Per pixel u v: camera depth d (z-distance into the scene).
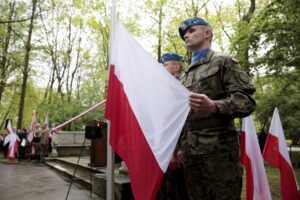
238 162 2.49
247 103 2.31
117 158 8.05
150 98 2.64
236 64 2.48
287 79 8.65
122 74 2.85
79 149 16.97
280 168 4.40
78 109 20.98
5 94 32.12
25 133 18.95
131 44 2.90
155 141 2.50
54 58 25.88
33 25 21.23
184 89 2.53
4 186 8.73
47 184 9.07
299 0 6.38
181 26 2.83
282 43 6.99
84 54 27.02
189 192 2.58
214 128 2.46
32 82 30.73
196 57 2.77
